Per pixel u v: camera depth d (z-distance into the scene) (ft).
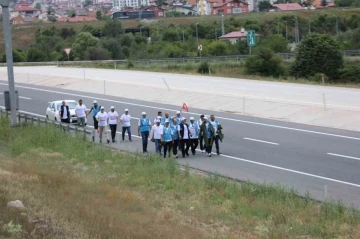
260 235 57.36
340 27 499.10
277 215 64.85
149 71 261.65
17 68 285.23
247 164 95.81
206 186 79.71
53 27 484.33
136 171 88.12
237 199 72.23
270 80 219.41
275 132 123.44
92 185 74.95
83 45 388.78
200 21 523.29
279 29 477.36
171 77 229.66
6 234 41.75
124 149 109.70
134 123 140.36
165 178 83.82
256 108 152.35
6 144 112.37
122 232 48.32
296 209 67.21
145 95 183.93
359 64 263.49
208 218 64.13
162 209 67.36
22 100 185.88
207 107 160.45
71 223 47.83
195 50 385.29
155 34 474.49
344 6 647.15
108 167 92.38
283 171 90.27
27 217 46.80
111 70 266.57
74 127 117.08
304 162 96.02
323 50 252.83
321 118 134.72
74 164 95.61
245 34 417.49
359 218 62.39
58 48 410.31
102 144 112.16
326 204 67.26
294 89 184.85
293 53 305.32
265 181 80.69
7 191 57.26
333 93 171.73
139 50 402.72
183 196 75.61
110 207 62.59
